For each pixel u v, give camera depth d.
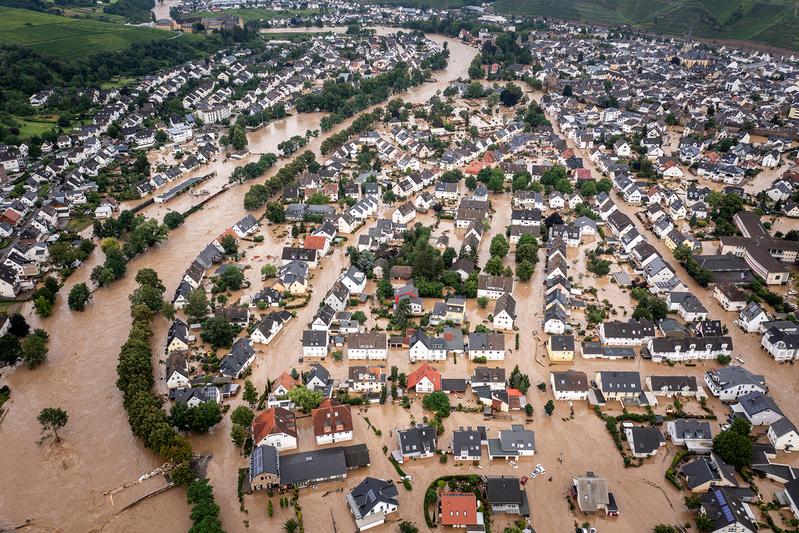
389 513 139.75
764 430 164.12
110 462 156.50
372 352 190.62
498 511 139.75
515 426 161.88
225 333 196.88
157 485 149.62
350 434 160.25
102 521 141.00
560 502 142.75
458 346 194.00
